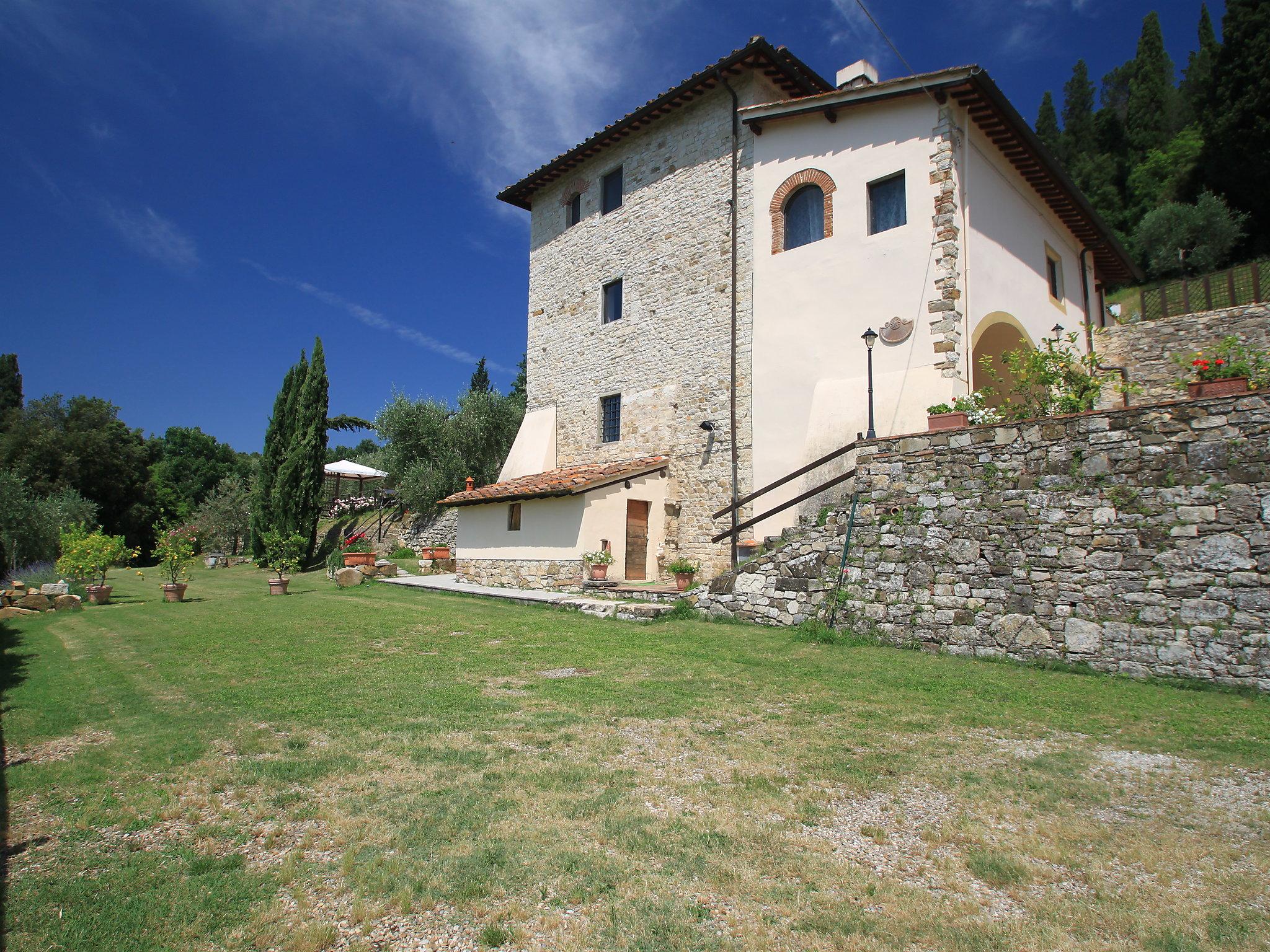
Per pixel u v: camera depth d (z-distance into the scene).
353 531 27.19
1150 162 34.50
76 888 3.05
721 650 8.64
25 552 20.91
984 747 4.93
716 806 3.91
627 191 17.81
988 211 12.88
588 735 5.18
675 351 16.14
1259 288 17.14
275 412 26.97
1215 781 4.31
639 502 15.52
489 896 3.00
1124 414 7.62
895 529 9.16
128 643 9.78
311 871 3.22
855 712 5.84
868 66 15.27
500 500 16.56
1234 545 6.86
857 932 2.75
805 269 13.62
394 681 7.06
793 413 13.53
